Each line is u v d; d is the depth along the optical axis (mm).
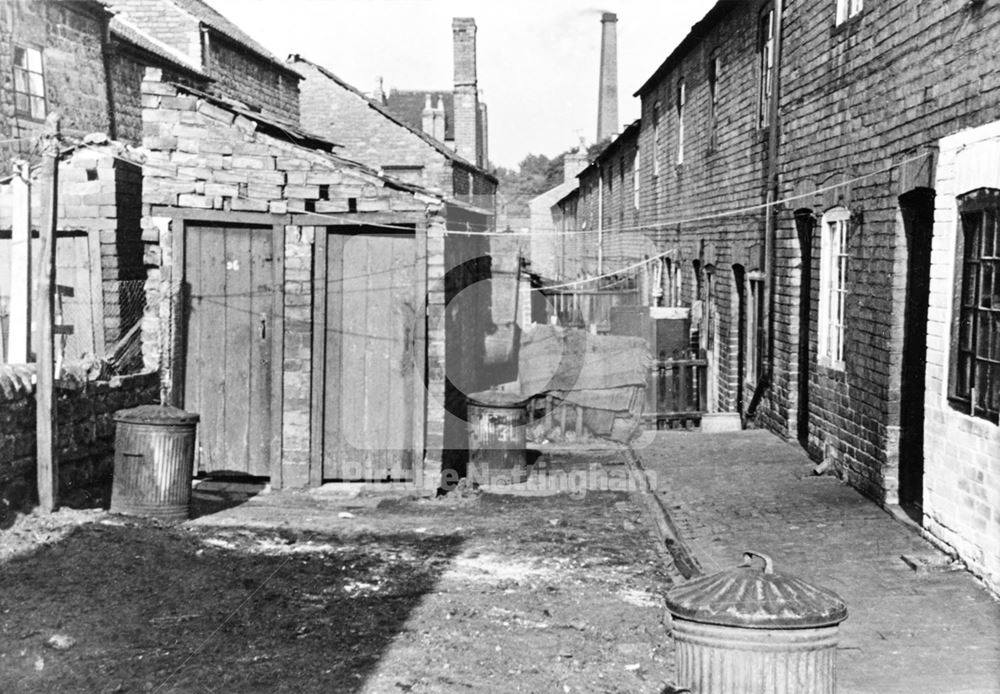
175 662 6027
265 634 6574
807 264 13211
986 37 7555
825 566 8047
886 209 9680
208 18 23516
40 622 6559
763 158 14734
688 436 14648
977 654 6180
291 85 28547
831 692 4766
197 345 11414
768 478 11469
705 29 18625
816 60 12133
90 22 17219
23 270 10430
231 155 11180
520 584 7926
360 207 11172
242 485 11391
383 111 31094
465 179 34000
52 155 8883
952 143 8047
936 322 8328
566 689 5754
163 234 11289
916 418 9625
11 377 8656
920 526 8945
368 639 6535
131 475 9445
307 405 11328
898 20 9398
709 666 4777
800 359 13406
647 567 8508
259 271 11375
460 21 38625
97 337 12164
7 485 8555
